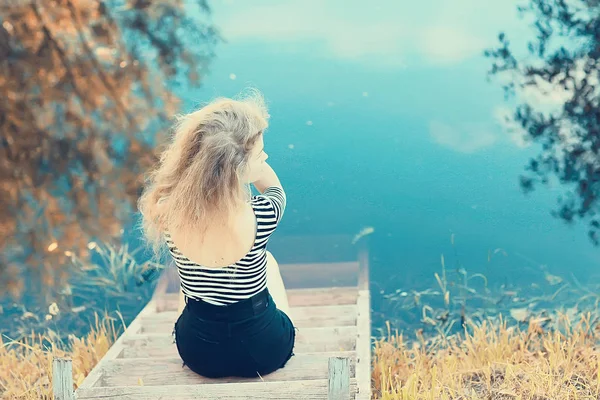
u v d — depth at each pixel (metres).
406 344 4.00
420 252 5.09
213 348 2.61
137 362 2.93
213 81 7.13
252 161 2.46
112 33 5.50
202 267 2.50
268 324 2.64
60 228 5.04
